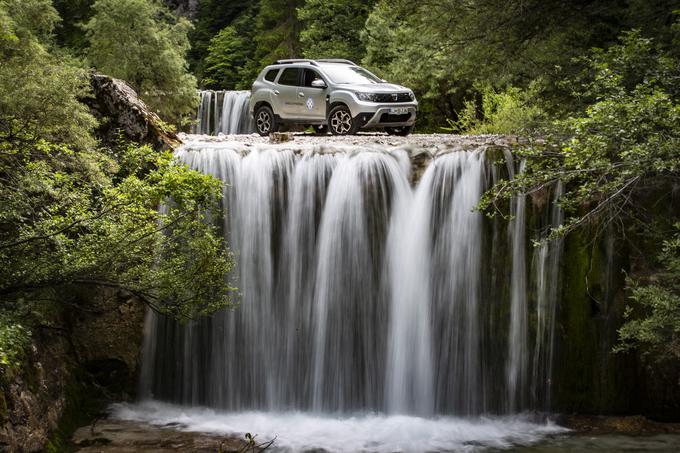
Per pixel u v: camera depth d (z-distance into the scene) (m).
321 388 13.03
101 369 12.60
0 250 10.04
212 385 12.98
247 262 13.20
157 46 28.44
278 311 13.17
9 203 10.16
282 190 13.28
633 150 8.20
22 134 10.42
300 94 19.56
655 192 12.12
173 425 11.74
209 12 57.62
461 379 12.84
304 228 13.26
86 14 43.59
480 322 12.81
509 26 16.58
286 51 44.44
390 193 13.19
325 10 35.06
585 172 9.34
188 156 13.38
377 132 20.23
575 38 16.39
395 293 13.05
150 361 12.88
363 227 13.16
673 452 10.66
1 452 8.63
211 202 10.89
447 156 13.12
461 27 16.98
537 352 12.64
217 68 53.06
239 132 29.89
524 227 12.69
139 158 11.25
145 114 13.73
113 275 10.70
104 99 13.74
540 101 16.59
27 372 9.95
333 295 13.13
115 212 10.56
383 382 13.01
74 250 10.44
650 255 12.19
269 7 45.91
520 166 12.80
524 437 11.47
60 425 10.78
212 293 11.52
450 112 27.14
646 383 12.12
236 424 11.99
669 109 8.34
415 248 13.06
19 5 15.92
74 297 12.37
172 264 10.84
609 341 12.38
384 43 28.05
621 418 12.21
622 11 15.44
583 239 12.48
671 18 14.21
